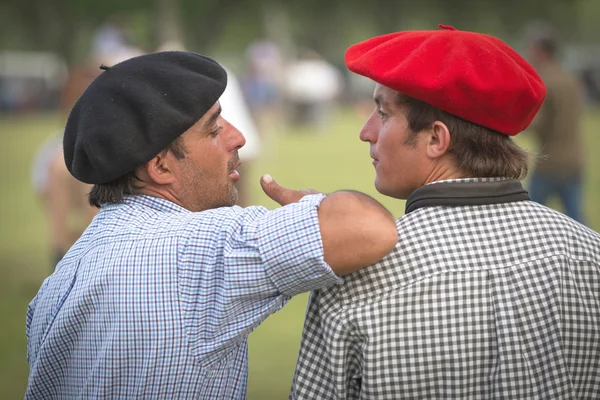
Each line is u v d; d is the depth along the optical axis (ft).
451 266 10.20
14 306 34.30
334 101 226.99
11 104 211.82
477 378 10.11
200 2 226.58
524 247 10.39
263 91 101.04
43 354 10.68
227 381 10.53
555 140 38.63
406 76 10.20
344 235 9.89
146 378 10.05
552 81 38.17
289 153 101.14
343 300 10.29
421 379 10.05
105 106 10.51
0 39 301.22
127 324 10.13
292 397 10.69
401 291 10.14
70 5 231.09
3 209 63.82
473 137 10.64
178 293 10.18
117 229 10.73
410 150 10.85
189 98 10.61
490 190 10.64
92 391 10.24
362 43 11.10
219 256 10.23
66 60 239.30
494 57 10.33
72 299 10.54
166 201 10.98
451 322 10.07
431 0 273.54
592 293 10.44
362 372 10.25
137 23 224.33
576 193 39.17
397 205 56.08
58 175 32.04
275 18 264.72
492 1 276.21
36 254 45.21
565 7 305.53
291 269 9.93
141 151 10.48
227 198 11.50
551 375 10.07
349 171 79.71
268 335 30.27
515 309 10.11
